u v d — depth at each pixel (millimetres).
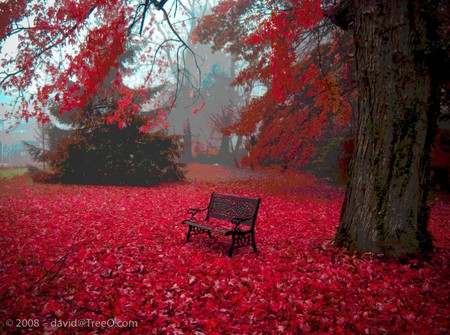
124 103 16766
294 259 6289
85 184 19969
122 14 11273
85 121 20906
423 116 6062
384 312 4246
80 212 10883
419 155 6090
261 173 26672
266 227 9086
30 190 16438
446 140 15211
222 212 7621
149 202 13250
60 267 5199
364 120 6484
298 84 15039
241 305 4379
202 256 6512
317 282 5148
